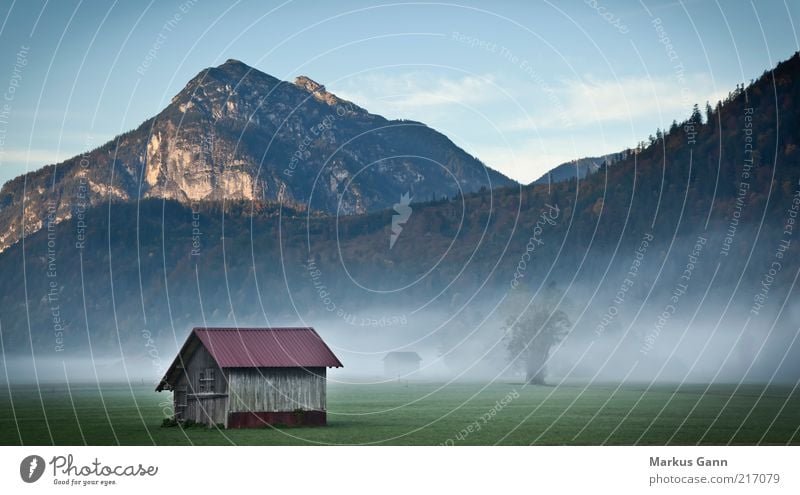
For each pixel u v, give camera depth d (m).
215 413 55.25
